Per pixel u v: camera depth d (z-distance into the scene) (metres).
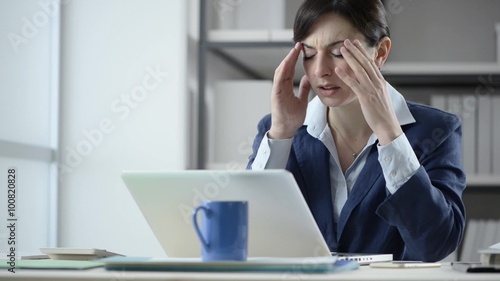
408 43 4.02
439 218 1.82
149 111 3.54
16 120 3.39
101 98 3.59
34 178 3.48
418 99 3.85
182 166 3.51
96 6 3.60
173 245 1.66
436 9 4.01
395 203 1.80
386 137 1.83
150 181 1.57
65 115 3.61
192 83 3.68
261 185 1.47
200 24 3.58
